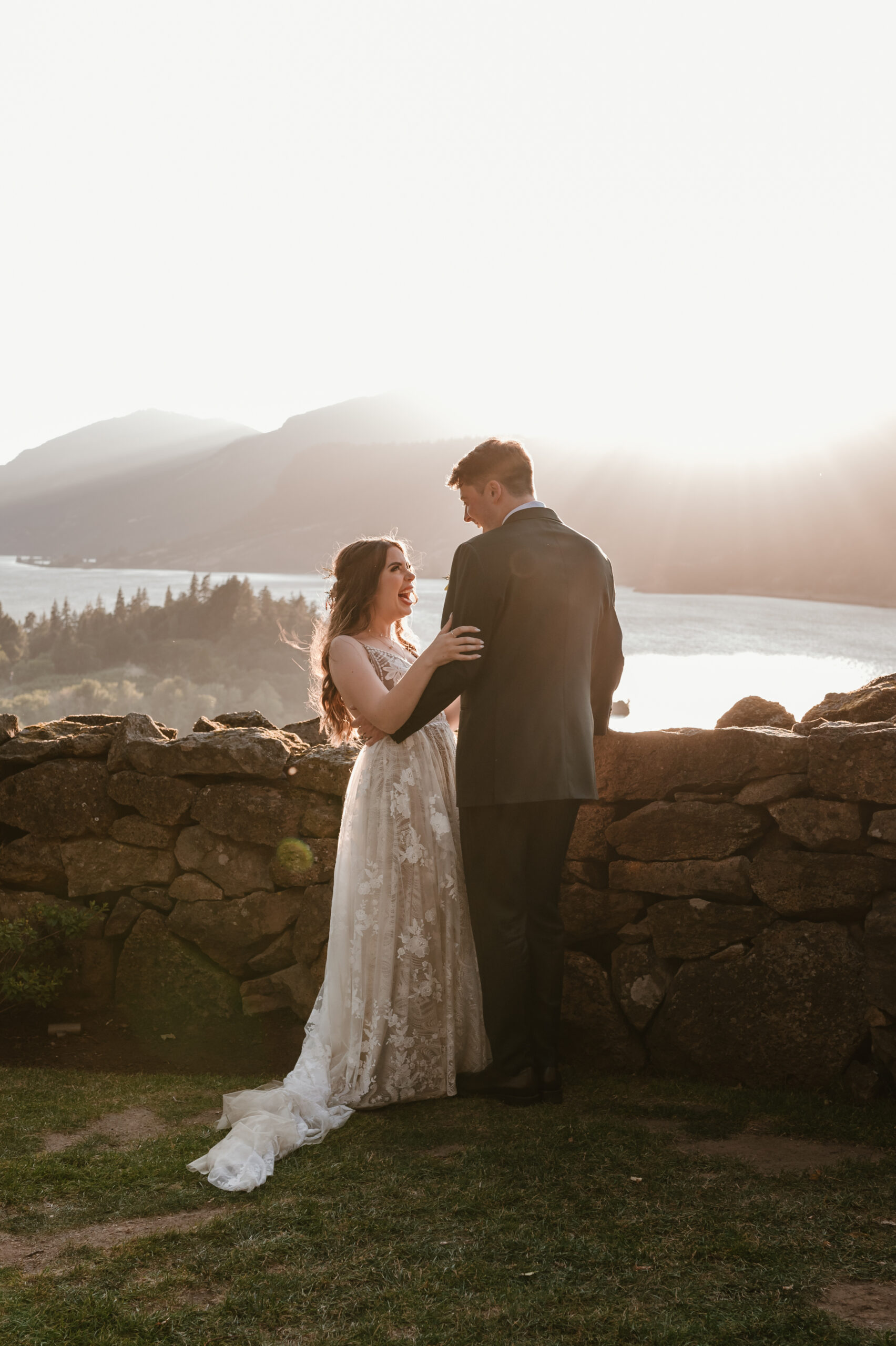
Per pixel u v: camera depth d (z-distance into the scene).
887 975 2.67
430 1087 2.78
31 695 87.44
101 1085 3.11
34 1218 2.05
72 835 3.82
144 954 3.74
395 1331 1.55
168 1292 1.71
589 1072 3.07
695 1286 1.65
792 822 2.84
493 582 2.61
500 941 2.66
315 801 3.60
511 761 2.60
